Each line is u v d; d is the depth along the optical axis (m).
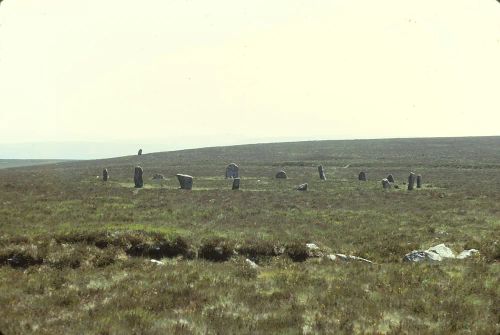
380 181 57.94
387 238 23.16
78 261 17.69
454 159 89.00
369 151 113.31
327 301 12.55
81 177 59.38
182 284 14.44
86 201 34.09
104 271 16.31
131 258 18.70
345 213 31.61
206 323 10.71
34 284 14.21
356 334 10.11
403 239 22.95
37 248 18.09
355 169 75.88
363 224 27.16
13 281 14.55
